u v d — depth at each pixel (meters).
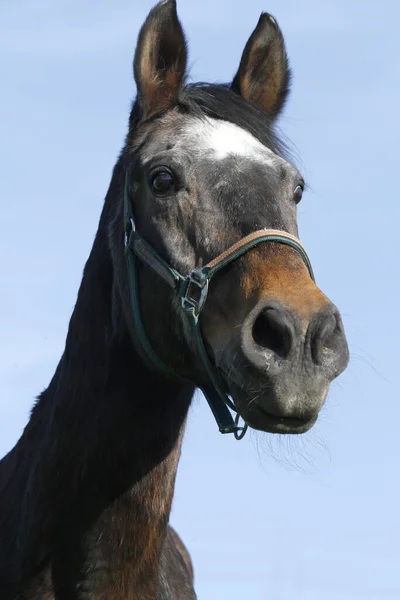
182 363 6.29
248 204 6.00
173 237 6.16
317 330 5.33
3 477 6.94
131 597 6.39
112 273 6.70
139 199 6.48
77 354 6.62
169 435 6.54
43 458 6.48
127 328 6.48
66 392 6.56
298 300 5.43
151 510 6.45
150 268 6.30
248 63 7.27
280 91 7.43
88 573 6.28
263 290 5.59
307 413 5.32
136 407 6.42
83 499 6.34
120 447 6.38
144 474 6.42
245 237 5.88
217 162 6.19
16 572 6.37
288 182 6.29
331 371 5.36
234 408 6.07
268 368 5.38
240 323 5.70
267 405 5.39
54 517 6.34
